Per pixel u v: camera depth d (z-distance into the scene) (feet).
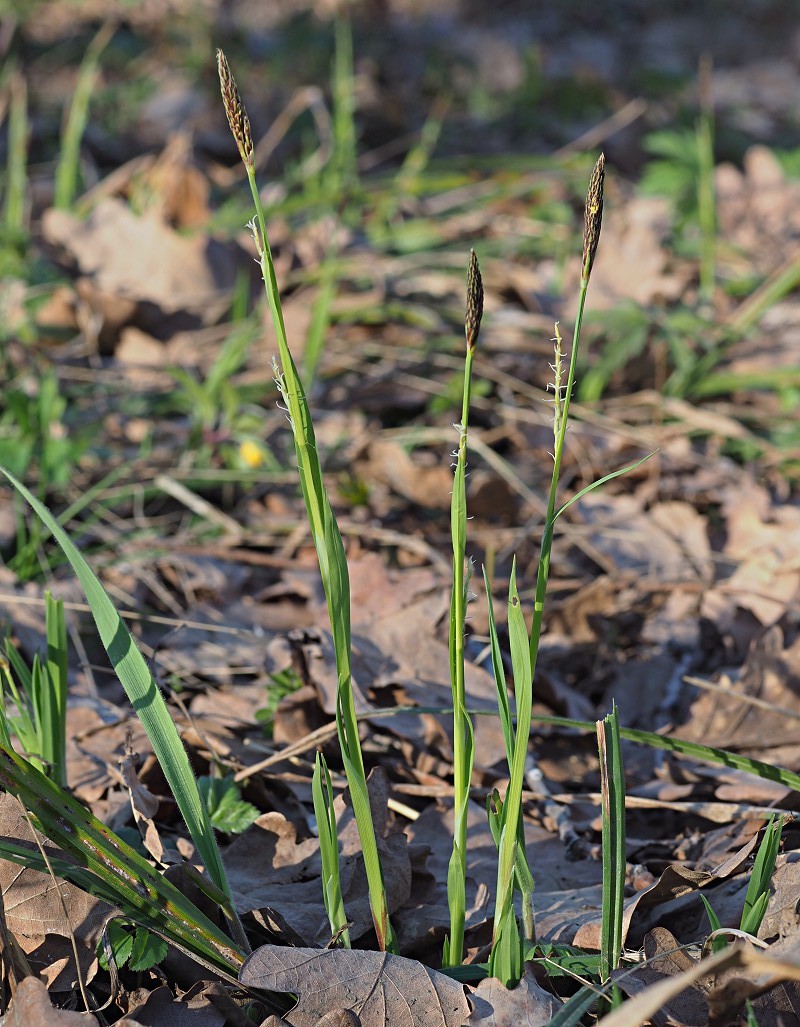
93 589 4.30
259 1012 4.54
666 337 11.25
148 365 11.70
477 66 26.04
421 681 7.06
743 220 15.61
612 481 10.07
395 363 11.88
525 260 14.43
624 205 16.15
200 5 27.27
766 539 9.14
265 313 12.05
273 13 29.58
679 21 36.47
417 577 8.07
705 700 7.19
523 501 9.77
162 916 4.41
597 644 8.04
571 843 6.04
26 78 22.08
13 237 12.39
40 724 5.32
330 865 4.43
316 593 8.40
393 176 17.61
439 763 6.58
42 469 9.15
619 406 11.25
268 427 10.73
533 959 4.58
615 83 25.86
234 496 10.12
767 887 4.38
